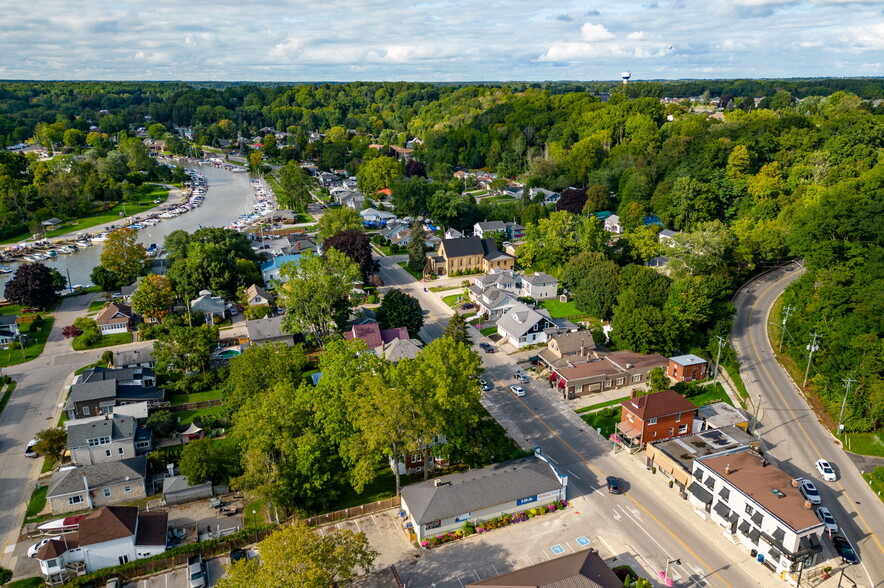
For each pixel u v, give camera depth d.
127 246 137.75
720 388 86.94
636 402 74.19
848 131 150.75
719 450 68.38
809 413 80.06
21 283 120.56
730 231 119.75
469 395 66.00
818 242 98.50
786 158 157.75
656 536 58.81
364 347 73.81
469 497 60.16
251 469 60.94
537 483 62.84
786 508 54.84
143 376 91.56
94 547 55.78
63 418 84.00
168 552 56.47
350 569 54.12
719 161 160.88
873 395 72.38
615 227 168.12
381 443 61.97
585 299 111.44
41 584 55.22
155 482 70.56
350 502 65.31
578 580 46.81
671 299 98.06
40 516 65.00
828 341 84.38
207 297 121.31
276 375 80.88
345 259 108.44
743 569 54.41
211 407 87.00
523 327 103.69
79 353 105.00
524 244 141.00
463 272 145.12
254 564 46.50
